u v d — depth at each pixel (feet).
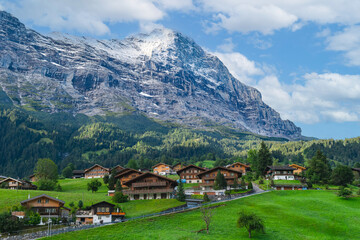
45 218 321.52
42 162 603.67
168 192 436.76
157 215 337.72
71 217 342.23
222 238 279.90
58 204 336.70
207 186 496.23
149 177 455.22
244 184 497.46
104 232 292.40
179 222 319.88
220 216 339.77
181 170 590.96
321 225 312.50
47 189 516.32
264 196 431.84
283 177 559.38
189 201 433.89
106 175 570.46
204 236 283.38
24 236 278.05
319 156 596.70
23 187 506.48
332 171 556.92
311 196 428.15
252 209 367.04
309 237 285.64
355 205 377.71
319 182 532.32
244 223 289.12
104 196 447.83
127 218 337.72
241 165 652.48
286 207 375.25
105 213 335.88
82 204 366.02
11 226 285.23
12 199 372.79
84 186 575.79
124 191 435.12
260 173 605.31
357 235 288.92
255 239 279.08
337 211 352.49
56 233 287.28
